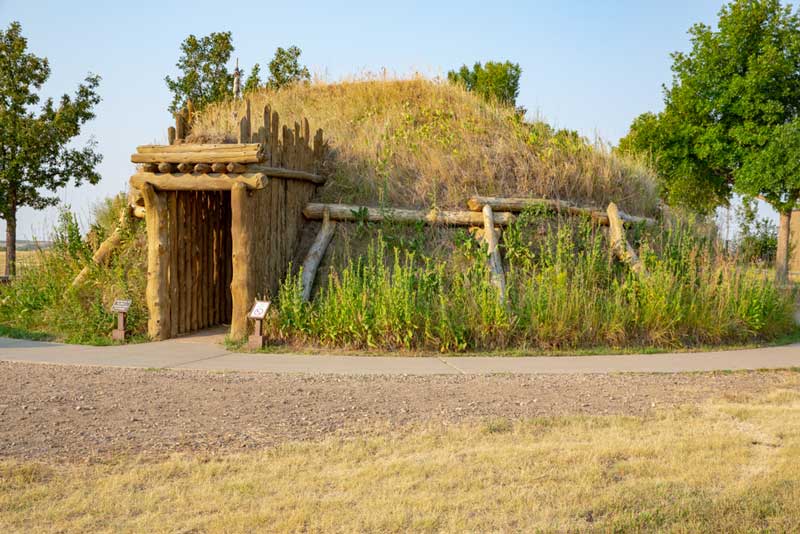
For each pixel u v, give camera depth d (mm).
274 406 6551
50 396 6930
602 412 6375
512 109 16875
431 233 11805
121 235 12234
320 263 11641
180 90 23562
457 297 10133
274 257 11047
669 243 12578
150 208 10578
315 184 12602
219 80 23719
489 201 11984
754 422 5980
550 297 10039
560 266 10703
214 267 12391
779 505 4223
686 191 26906
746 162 24172
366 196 12562
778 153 22641
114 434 5625
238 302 10188
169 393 7098
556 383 7680
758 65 24297
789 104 25125
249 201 10156
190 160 10281
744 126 24594
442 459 4984
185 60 23719
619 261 11750
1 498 4297
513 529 3916
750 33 25047
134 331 10828
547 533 3863
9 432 5664
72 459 5023
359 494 4371
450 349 9680
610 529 3898
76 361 8867
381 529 3910
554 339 9867
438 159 12992
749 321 10812
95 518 4039
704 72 25484
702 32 26062
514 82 34781
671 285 10711
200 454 5133
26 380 7715
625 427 5801
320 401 6766
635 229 12766
